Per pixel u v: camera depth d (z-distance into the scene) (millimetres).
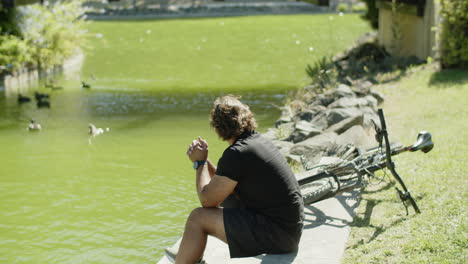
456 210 4578
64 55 19531
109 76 17891
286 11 35969
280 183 3572
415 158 6215
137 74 18234
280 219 3592
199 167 3787
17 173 8227
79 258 5477
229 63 20016
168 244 5750
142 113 12484
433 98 9898
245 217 3574
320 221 4641
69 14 20250
